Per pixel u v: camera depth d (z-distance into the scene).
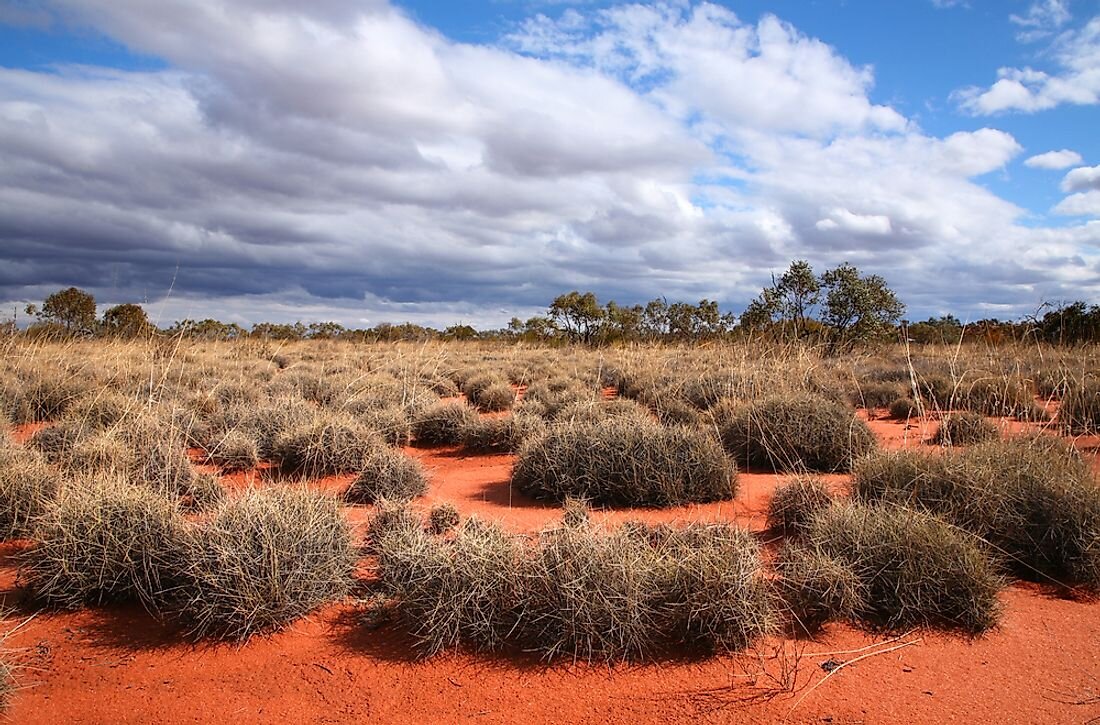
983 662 4.11
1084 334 13.09
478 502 7.56
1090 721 3.52
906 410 12.70
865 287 20.69
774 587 4.78
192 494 6.64
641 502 7.29
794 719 3.54
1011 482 5.91
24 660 4.13
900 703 3.68
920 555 4.69
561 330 33.81
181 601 4.60
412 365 17.36
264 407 10.75
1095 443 9.04
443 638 4.27
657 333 26.72
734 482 7.56
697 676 3.96
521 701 3.74
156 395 11.51
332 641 4.38
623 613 4.14
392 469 7.57
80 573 4.74
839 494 6.83
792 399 9.51
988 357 12.28
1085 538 5.21
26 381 12.43
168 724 3.56
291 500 5.18
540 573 4.30
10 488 6.11
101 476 5.59
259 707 3.71
